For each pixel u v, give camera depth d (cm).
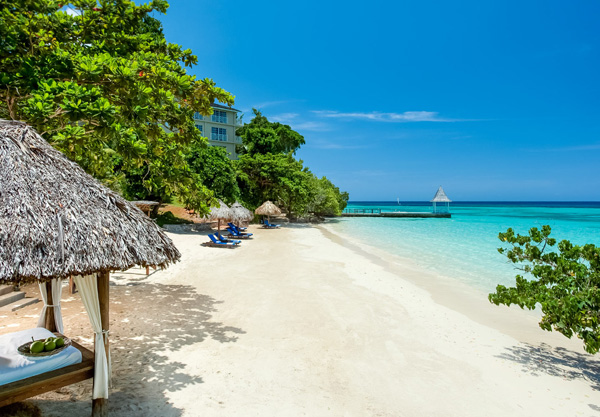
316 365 717
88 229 469
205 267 1636
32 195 455
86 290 494
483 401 602
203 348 774
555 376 702
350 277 1541
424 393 623
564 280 758
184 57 1260
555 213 10175
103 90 880
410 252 2406
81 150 1021
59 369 490
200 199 1336
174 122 1037
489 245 2797
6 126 527
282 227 4038
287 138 5847
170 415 527
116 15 1165
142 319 934
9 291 995
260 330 895
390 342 849
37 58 881
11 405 507
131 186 2667
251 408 557
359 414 554
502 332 949
